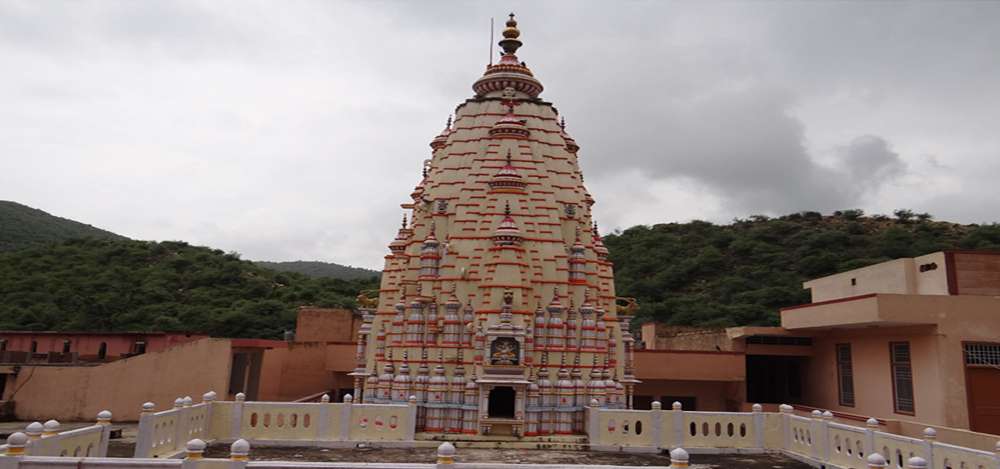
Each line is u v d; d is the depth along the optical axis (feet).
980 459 56.03
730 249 293.84
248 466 44.96
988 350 96.12
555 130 113.80
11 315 191.93
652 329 171.32
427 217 108.37
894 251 260.01
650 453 86.33
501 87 115.44
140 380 124.47
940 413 94.17
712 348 152.56
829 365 128.98
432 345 98.43
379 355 107.76
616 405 100.12
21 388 122.83
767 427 88.07
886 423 100.48
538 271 100.99
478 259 100.73
